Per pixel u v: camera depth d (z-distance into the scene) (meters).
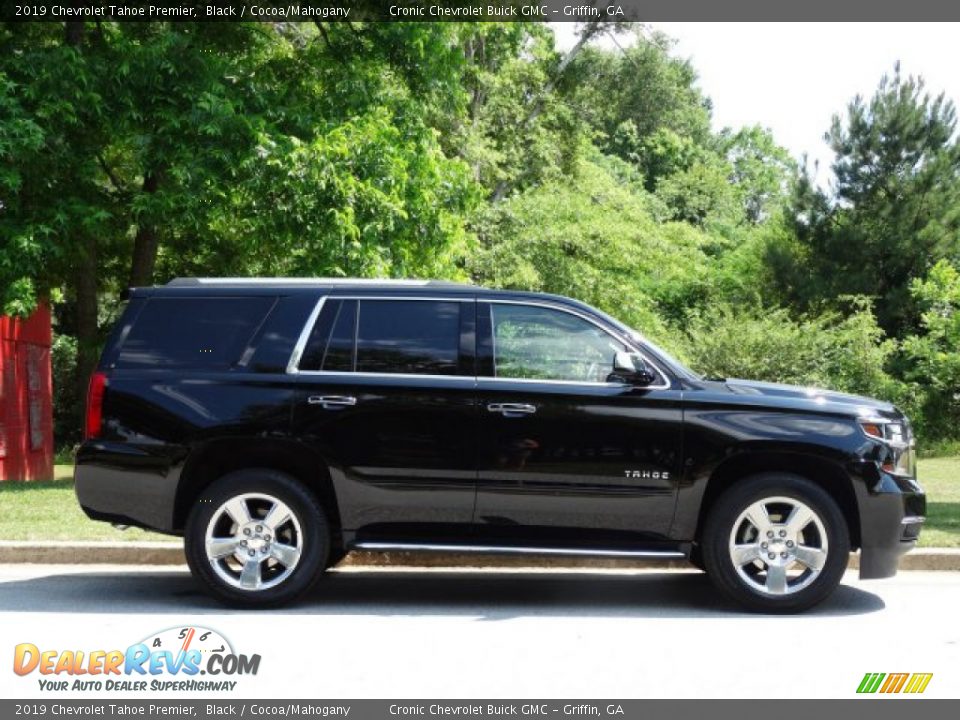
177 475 7.76
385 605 8.02
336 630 7.08
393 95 20.08
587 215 31.73
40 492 13.86
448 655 6.37
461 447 7.72
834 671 6.06
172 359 7.94
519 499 7.71
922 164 39.41
